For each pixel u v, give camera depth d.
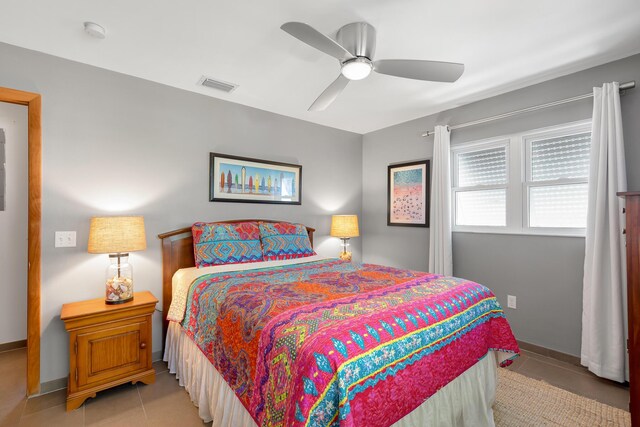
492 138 2.96
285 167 3.47
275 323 1.30
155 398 2.01
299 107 3.23
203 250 2.53
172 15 1.74
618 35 1.96
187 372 2.05
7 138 2.76
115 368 2.04
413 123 3.66
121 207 2.42
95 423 1.76
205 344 1.78
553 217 2.65
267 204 3.33
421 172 3.57
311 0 1.61
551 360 2.52
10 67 2.01
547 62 2.30
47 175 2.12
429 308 1.50
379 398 1.15
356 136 4.25
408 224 3.70
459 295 1.71
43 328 2.09
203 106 2.87
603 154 2.22
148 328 2.18
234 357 1.49
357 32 1.84
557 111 2.55
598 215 2.24
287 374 1.11
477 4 1.66
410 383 1.28
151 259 2.56
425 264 3.54
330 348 1.08
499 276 2.92
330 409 1.02
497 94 2.90
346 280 2.00
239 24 1.83
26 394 2.05
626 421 1.76
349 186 4.16
